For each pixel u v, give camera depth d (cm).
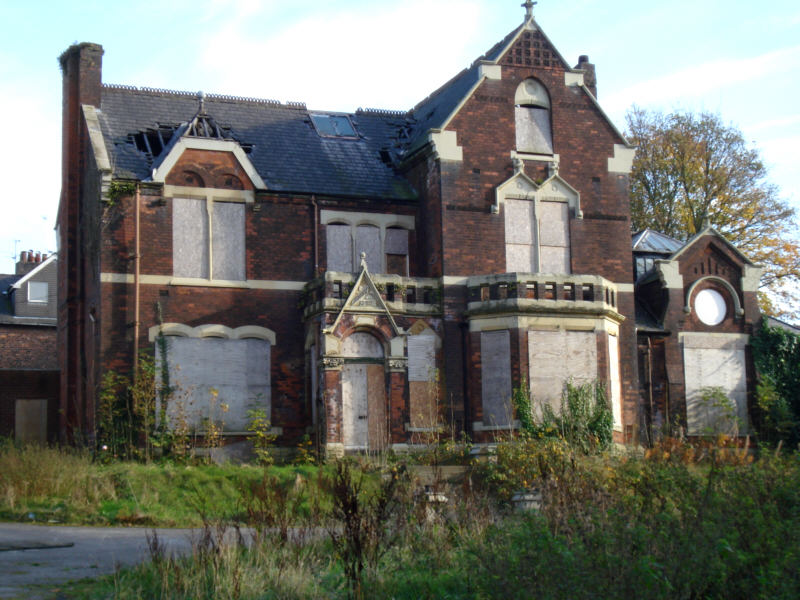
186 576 1447
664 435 3161
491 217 3316
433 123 3497
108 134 3291
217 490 2523
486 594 1380
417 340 3177
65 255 3488
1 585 1457
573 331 3161
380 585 1477
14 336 4947
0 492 2362
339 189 3378
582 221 3412
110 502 2409
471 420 3150
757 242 4959
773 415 3562
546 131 3431
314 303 3147
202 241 3189
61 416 3509
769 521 1505
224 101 3581
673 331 3584
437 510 1797
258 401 3169
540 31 3462
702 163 5053
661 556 1369
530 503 2153
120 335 3052
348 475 1725
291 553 1551
